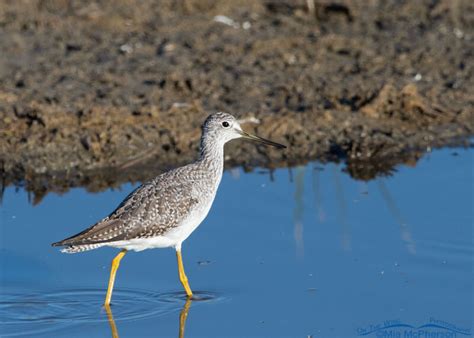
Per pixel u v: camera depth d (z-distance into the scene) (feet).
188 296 39.34
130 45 62.28
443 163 51.90
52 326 37.01
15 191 48.24
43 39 62.18
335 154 52.80
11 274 40.63
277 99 57.06
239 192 48.65
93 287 40.11
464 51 64.03
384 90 56.65
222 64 60.64
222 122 41.39
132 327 37.29
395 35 65.92
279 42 63.57
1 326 36.83
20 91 55.62
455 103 57.88
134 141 52.03
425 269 41.16
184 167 40.22
